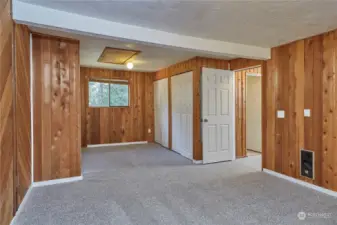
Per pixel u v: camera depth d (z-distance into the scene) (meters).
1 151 1.92
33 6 2.17
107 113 6.54
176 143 5.59
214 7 2.16
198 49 3.13
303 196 2.88
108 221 2.27
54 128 3.36
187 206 2.60
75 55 3.47
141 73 6.95
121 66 5.93
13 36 2.25
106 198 2.83
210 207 2.57
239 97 5.06
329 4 2.10
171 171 4.01
